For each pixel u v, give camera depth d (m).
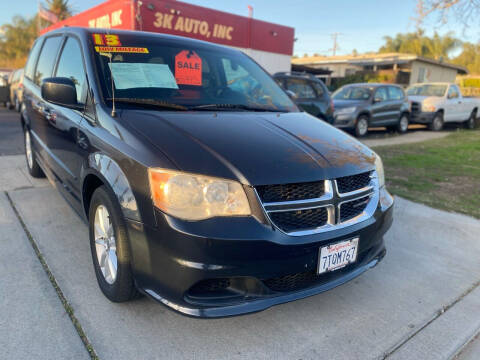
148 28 11.72
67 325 2.24
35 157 4.50
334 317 2.51
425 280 3.04
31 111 4.25
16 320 2.26
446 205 4.83
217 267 1.93
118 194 2.14
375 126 11.15
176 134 2.27
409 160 7.45
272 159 2.19
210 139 2.27
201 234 1.90
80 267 2.88
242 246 1.94
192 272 1.93
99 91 2.69
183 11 12.43
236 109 3.04
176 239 1.92
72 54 3.25
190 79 3.18
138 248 2.07
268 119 2.86
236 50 3.97
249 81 3.56
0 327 2.19
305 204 2.12
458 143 9.98
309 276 2.21
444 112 13.25
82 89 2.89
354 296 2.78
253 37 14.81
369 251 2.57
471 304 2.74
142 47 3.17
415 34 11.28
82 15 14.55
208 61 3.42
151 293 2.08
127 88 2.80
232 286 2.05
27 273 2.76
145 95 2.81
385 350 2.22
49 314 2.33
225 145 2.23
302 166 2.20
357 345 2.25
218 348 2.15
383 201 2.62
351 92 11.51
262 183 2.02
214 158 2.09
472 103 14.48
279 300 2.09
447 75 29.16
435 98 13.05
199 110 2.83
